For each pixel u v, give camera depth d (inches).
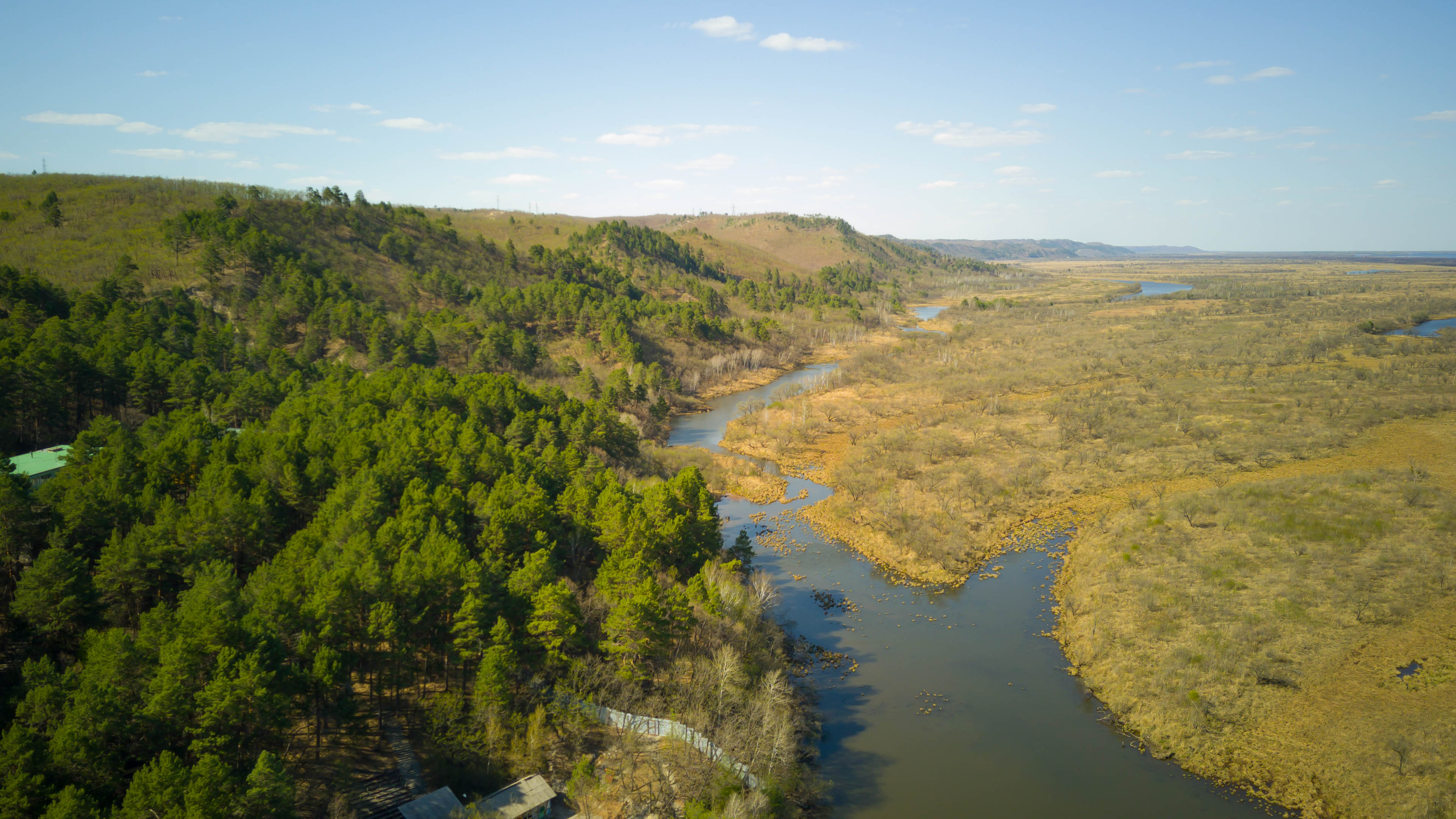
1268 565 3314.5
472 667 2405.3
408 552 2401.6
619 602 2549.2
